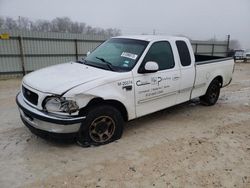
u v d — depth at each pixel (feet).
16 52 46.47
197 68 17.75
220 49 96.27
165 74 15.05
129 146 13.01
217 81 20.95
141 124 16.37
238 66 72.90
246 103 22.66
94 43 57.62
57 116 11.14
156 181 10.06
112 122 13.08
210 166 11.31
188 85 17.19
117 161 11.50
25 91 12.63
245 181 10.29
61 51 52.90
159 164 11.32
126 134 14.58
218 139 14.26
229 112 19.66
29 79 12.91
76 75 12.61
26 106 11.99
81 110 11.79
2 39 44.42
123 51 14.82
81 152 12.22
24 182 9.83
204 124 16.71
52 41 51.06
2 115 17.90
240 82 36.27
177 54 16.10
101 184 9.78
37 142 13.20
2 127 15.35
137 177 10.30
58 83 11.65
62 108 11.14
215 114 19.02
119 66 13.80
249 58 104.42
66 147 12.68
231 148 13.17
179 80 16.16
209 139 14.23
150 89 14.29
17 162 11.23
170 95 15.93
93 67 13.94
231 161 11.83
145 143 13.44
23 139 13.56
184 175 10.53
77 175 10.35
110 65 13.87
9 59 46.03
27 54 48.21
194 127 16.08
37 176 10.23
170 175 10.50
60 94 11.01
